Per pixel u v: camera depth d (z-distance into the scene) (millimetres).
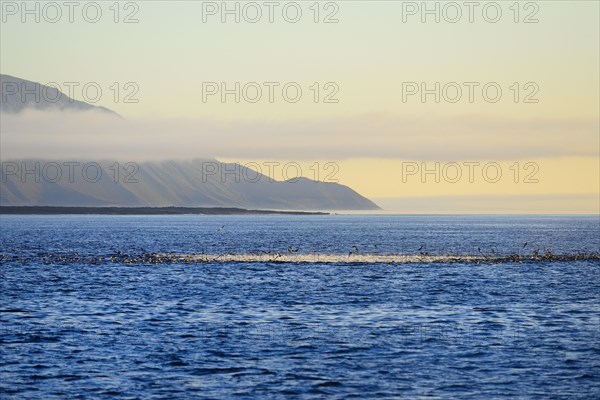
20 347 43156
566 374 37375
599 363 39562
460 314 56938
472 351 42406
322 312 57812
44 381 35844
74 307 60094
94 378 36375
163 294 69000
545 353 41938
